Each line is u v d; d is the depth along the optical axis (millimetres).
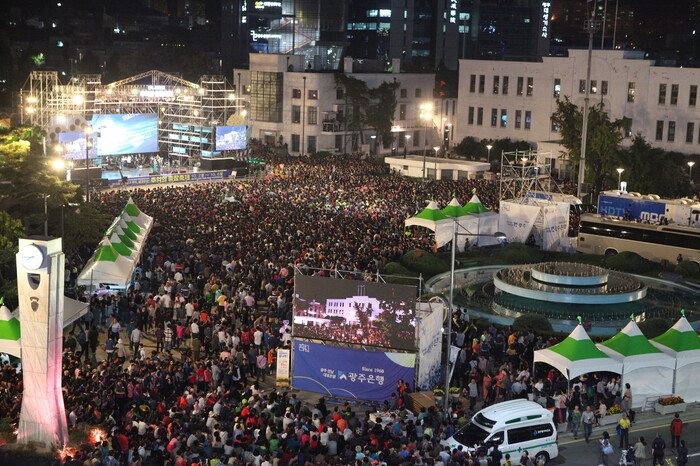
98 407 33156
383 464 26953
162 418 31766
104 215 59969
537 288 53844
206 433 31312
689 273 60656
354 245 59281
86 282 47750
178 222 66312
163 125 118188
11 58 172125
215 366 37062
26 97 100062
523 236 68875
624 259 63125
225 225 63750
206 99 113125
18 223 46219
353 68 140750
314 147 134875
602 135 90250
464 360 39750
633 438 34562
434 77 147500
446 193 87375
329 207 77000
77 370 36594
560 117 98750
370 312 37094
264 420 31312
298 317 38219
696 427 35875
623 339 38375
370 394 37594
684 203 64188
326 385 38219
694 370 38656
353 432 31500
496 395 36969
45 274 31109
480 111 134125
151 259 55938
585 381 37781
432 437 30938
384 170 115312
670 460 32188
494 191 90125
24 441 31922
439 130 148625
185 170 111375
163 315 44250
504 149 124250
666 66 119688
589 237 68250
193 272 53906
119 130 107750
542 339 43312
